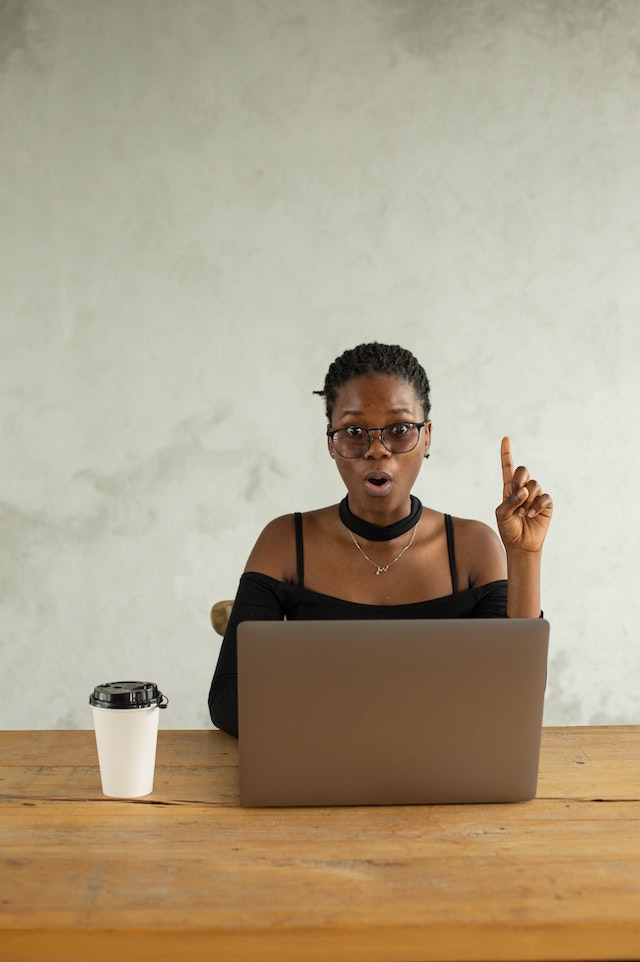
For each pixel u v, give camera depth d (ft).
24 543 11.12
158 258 11.14
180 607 11.18
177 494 11.17
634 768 4.95
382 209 11.25
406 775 4.38
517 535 5.54
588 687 11.37
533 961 3.31
